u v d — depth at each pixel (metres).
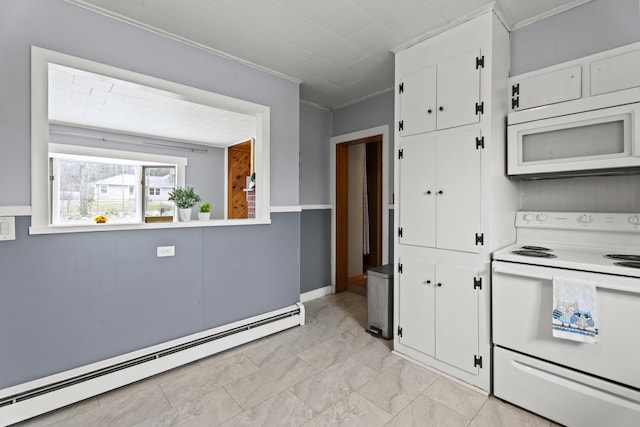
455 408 1.73
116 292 1.96
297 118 3.00
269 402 1.79
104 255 1.92
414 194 2.24
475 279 1.91
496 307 1.80
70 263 1.80
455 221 2.00
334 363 2.23
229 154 5.64
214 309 2.42
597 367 1.46
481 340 1.88
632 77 1.65
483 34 1.88
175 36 2.16
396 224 2.37
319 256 3.89
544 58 1.96
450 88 2.03
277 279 2.84
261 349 2.45
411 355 2.26
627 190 1.79
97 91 2.83
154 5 1.83
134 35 2.01
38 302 1.70
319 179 3.89
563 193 2.02
